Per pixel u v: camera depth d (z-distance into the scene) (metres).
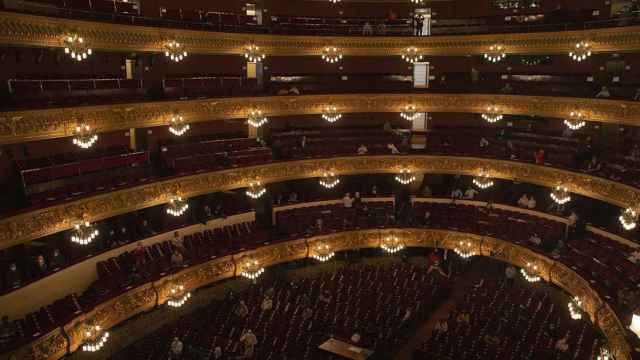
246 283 28.55
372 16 34.69
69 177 21.91
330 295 25.84
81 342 19.41
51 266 20.53
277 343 21.84
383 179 34.47
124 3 24.42
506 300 25.52
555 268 25.34
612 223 26.80
